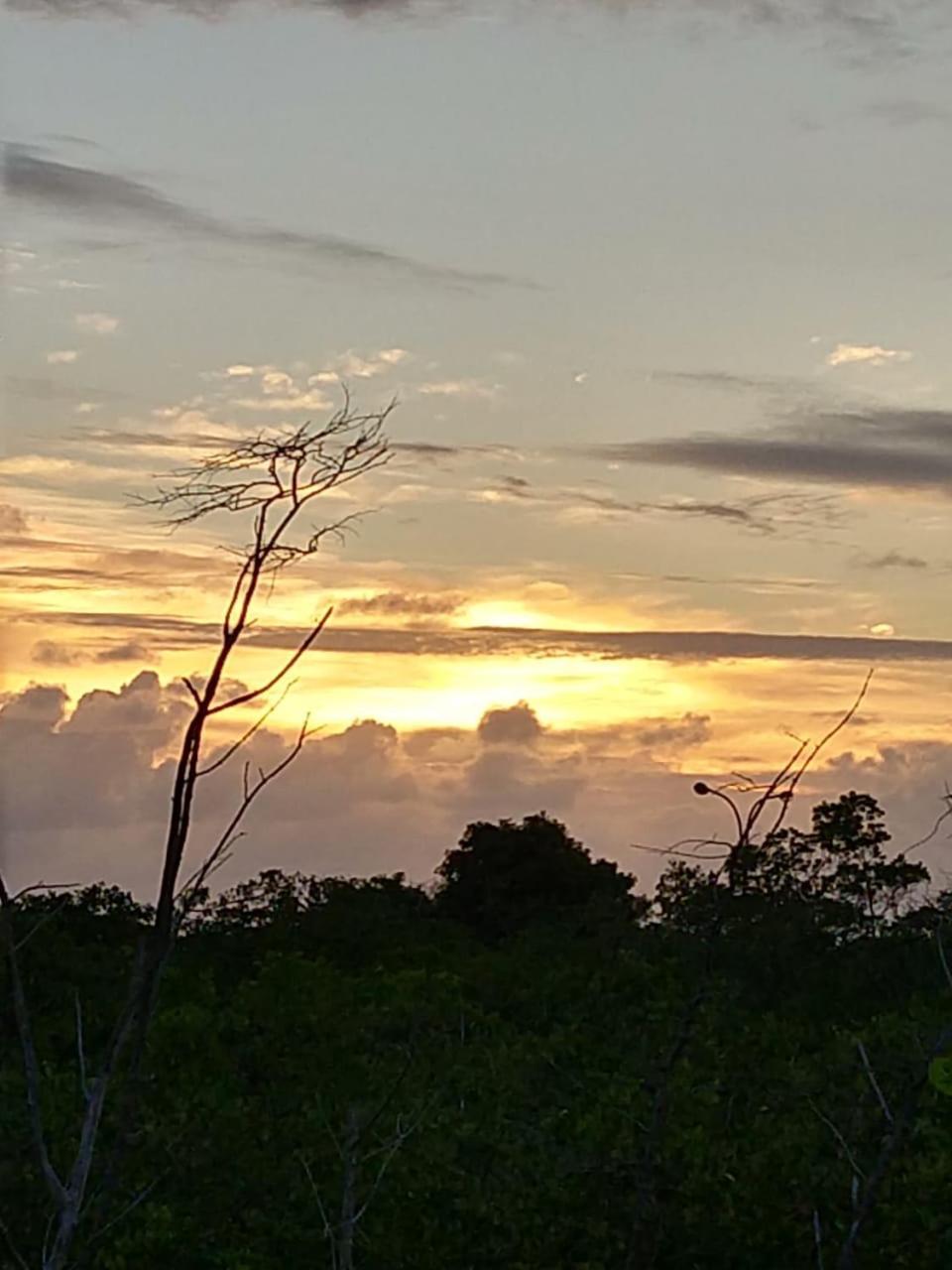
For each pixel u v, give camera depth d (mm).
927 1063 8266
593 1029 16844
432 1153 13250
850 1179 12406
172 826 5156
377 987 18812
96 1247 12086
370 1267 12852
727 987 15984
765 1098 14297
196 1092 14898
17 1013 5207
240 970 23922
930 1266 12164
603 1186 12898
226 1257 12570
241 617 5152
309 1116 14242
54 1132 12828
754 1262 12570
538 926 24625
